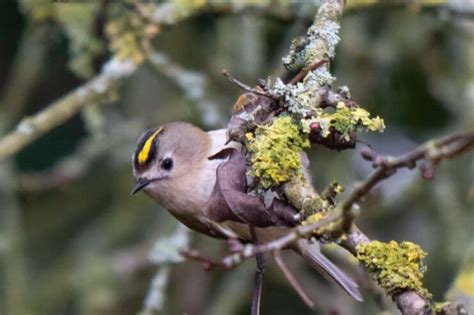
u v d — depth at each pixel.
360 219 11.16
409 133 12.30
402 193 11.19
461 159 11.30
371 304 11.22
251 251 5.23
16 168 13.82
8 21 13.48
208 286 11.97
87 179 12.76
